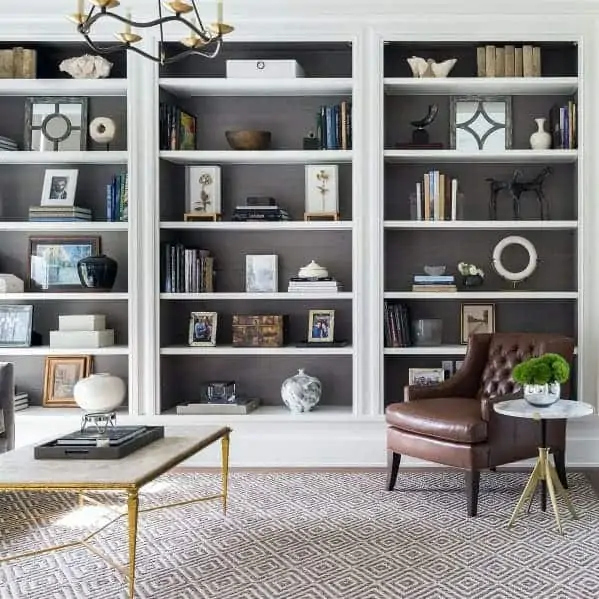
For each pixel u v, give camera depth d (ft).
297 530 11.16
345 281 16.34
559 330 16.03
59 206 15.69
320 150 15.34
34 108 16.28
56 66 16.52
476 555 10.12
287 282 16.42
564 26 14.90
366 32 15.05
